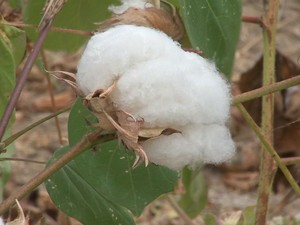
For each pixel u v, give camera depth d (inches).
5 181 26.8
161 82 18.0
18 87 19.2
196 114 18.3
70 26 27.0
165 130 18.3
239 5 23.2
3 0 26.3
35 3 26.5
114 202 23.6
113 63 18.1
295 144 32.4
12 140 22.0
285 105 32.7
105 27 20.4
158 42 18.3
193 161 18.9
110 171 23.4
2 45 22.4
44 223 21.9
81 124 22.9
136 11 20.5
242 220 28.0
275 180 33.4
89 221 23.8
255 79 31.9
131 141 17.9
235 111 48.7
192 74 18.4
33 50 19.3
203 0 22.3
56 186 23.4
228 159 19.4
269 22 25.0
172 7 21.2
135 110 18.1
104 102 18.0
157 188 23.7
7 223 18.9
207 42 22.6
